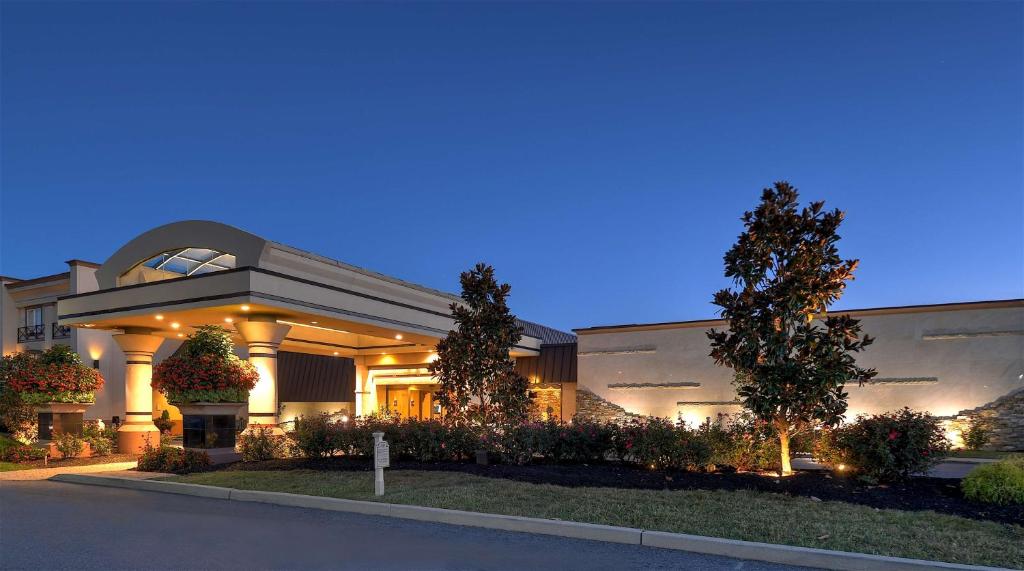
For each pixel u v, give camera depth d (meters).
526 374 28.53
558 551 7.77
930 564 6.70
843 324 11.05
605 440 13.78
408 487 11.48
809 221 11.08
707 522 8.48
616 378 24.83
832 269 11.24
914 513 8.88
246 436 16.39
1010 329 18.78
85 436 20.67
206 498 12.00
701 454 12.29
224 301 17.59
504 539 8.39
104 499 11.96
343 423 16.09
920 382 19.56
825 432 11.43
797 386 10.91
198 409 17.73
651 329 24.41
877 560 6.89
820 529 8.05
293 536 8.66
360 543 8.24
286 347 27.94
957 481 10.93
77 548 8.09
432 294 25.33
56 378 20.53
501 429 14.38
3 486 13.99
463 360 15.24
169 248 19.45
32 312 32.75
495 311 15.38
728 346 11.51
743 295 11.30
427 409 30.41
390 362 30.61
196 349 17.97
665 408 23.77
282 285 18.22
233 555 7.74
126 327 21.30
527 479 12.01
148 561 7.48
